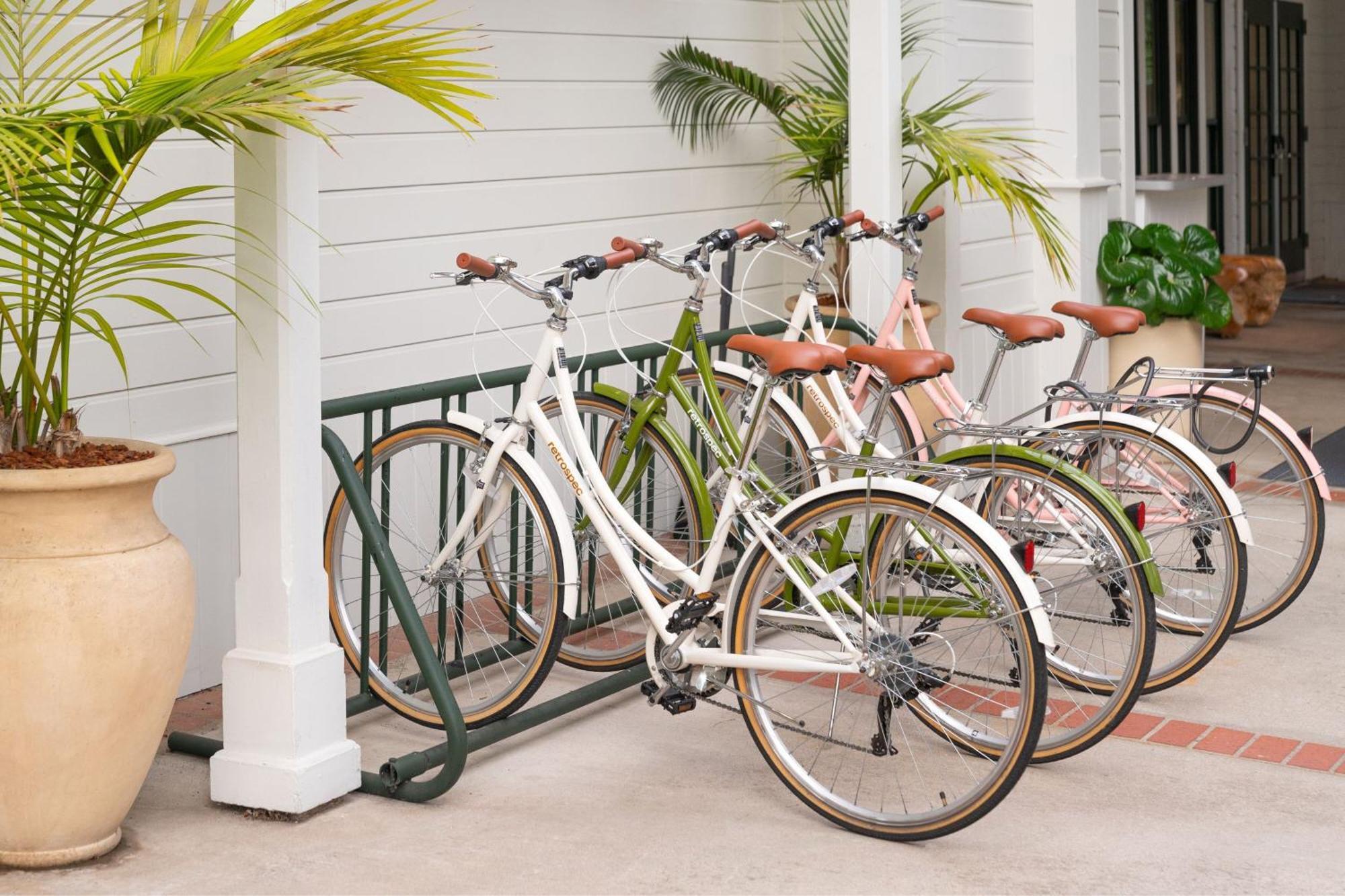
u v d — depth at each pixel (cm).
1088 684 389
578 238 518
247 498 321
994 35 671
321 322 430
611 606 427
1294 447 436
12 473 277
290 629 320
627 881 293
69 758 287
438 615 408
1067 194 705
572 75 509
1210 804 330
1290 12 1324
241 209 314
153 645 290
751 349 334
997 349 401
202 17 279
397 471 459
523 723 355
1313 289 1331
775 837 314
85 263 285
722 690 357
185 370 389
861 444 365
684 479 393
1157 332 729
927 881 293
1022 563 309
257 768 322
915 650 337
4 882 291
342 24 266
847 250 527
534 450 502
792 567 325
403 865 300
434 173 462
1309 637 450
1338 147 1410
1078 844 310
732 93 579
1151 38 1057
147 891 288
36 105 257
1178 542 515
